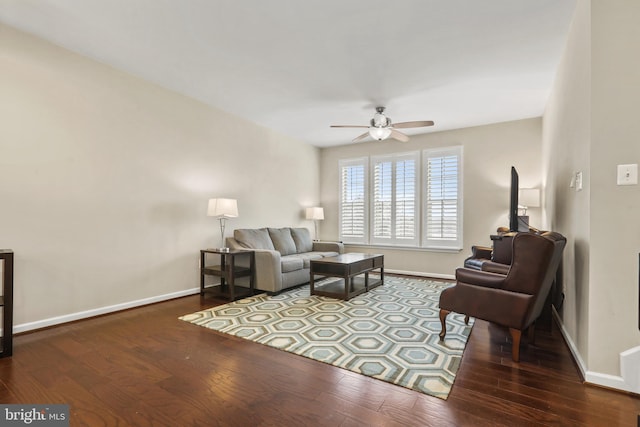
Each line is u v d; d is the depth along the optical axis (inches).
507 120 189.9
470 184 202.1
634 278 71.9
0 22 99.8
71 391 71.7
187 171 159.0
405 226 223.1
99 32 104.6
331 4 88.9
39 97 109.3
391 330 110.4
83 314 120.7
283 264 164.2
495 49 111.3
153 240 144.3
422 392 71.5
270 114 183.9
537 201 173.3
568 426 59.6
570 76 100.0
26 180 106.6
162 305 141.3
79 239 119.7
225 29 101.7
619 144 73.0
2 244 101.7
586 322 78.1
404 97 155.6
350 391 72.0
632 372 70.3
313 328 112.1
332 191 260.1
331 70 128.6
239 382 75.8
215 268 160.9
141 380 76.6
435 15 93.1
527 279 85.3
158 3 89.2
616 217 73.5
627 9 72.4
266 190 210.1
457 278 99.0
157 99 145.3
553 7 89.1
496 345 98.7
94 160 123.7
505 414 63.3
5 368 82.3
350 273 150.9
